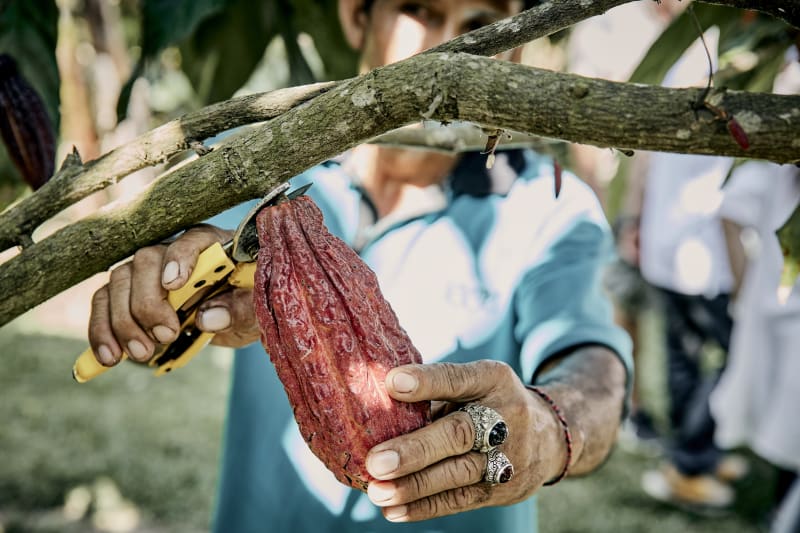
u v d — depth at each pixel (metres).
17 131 1.49
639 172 4.63
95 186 1.12
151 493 4.19
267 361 1.96
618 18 4.20
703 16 1.79
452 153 1.49
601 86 0.89
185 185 1.02
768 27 1.73
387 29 1.91
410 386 1.04
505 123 0.92
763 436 3.49
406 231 1.93
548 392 1.53
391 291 1.92
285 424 1.93
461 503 1.16
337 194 2.00
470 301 1.90
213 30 2.31
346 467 1.06
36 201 1.13
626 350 1.75
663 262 4.61
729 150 0.87
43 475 4.27
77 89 3.90
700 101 0.86
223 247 1.13
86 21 3.89
